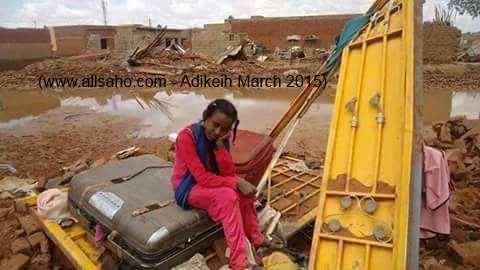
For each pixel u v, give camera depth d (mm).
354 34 3898
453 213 4770
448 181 3648
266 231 3572
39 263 3938
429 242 4051
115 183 3611
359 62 3424
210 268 3096
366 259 2525
